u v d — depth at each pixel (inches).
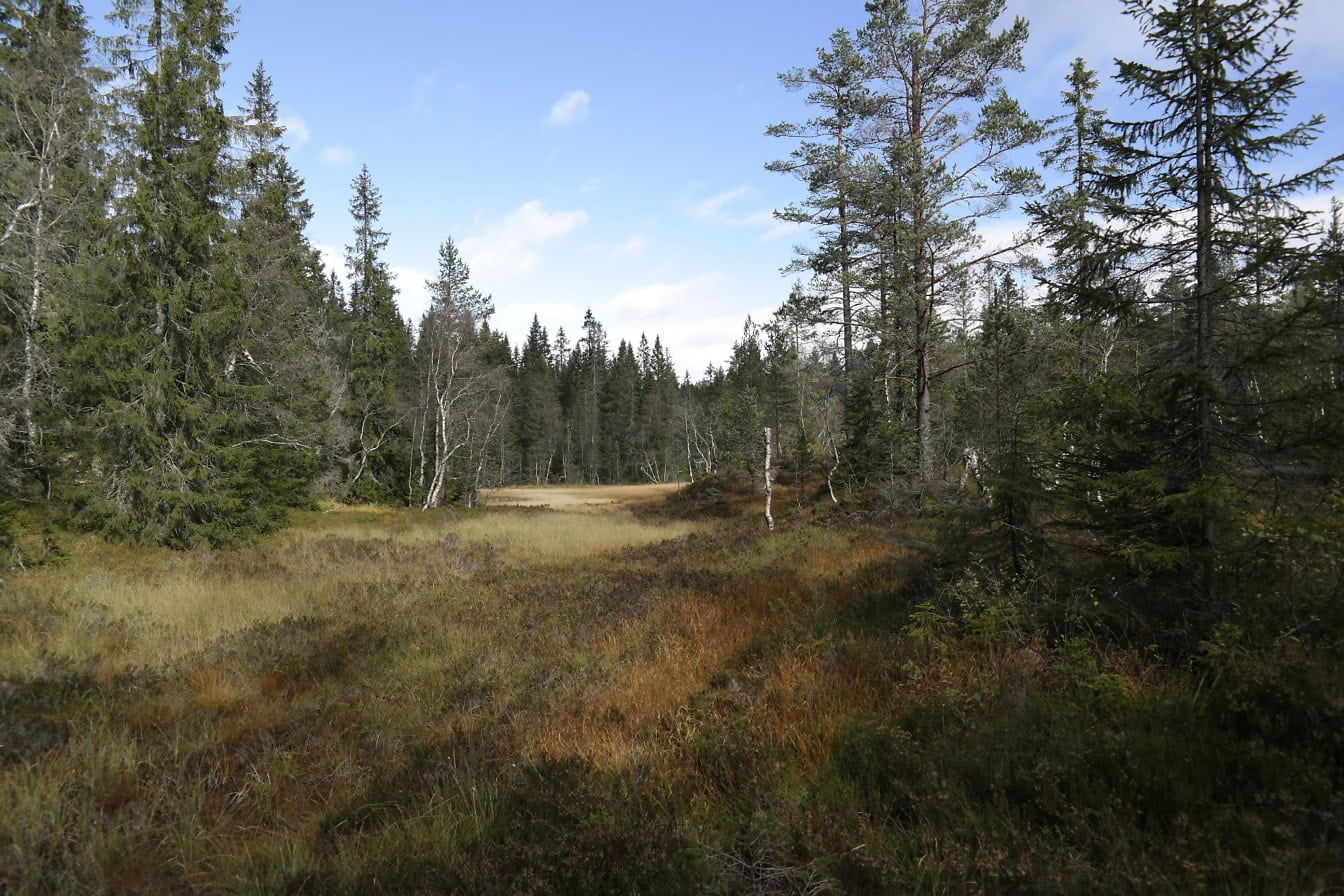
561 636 331.9
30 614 356.5
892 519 561.3
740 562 510.9
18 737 204.2
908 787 143.4
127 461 645.9
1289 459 191.8
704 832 138.6
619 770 169.3
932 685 190.2
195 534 652.7
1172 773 134.3
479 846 139.7
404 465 1477.6
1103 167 230.1
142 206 633.6
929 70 691.4
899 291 684.1
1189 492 186.9
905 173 662.5
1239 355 193.9
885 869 118.3
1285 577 187.9
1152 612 207.5
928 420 679.1
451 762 185.2
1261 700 149.8
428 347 1531.7
